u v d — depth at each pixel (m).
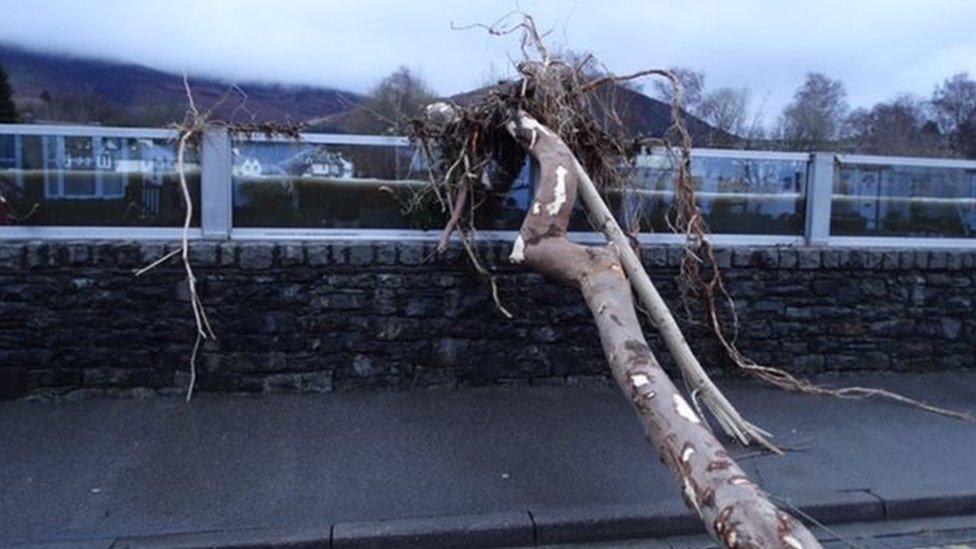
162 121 8.83
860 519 4.37
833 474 4.75
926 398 6.34
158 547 3.75
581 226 6.57
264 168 6.29
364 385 6.15
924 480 4.68
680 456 3.47
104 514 4.07
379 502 4.27
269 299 5.98
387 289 6.12
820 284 6.75
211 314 5.93
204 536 3.86
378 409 5.76
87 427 5.29
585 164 6.34
